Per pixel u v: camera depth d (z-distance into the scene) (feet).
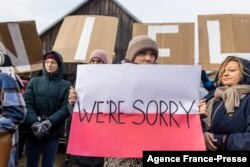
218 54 15.89
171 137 7.49
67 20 19.21
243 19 16.16
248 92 8.14
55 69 13.29
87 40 18.11
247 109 7.89
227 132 8.00
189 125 7.51
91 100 7.79
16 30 13.75
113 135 7.59
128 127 7.59
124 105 7.66
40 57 13.91
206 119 8.52
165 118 7.55
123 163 7.54
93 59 13.60
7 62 10.84
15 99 8.79
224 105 8.24
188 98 7.59
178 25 16.66
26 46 13.83
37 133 12.52
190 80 7.61
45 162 12.90
